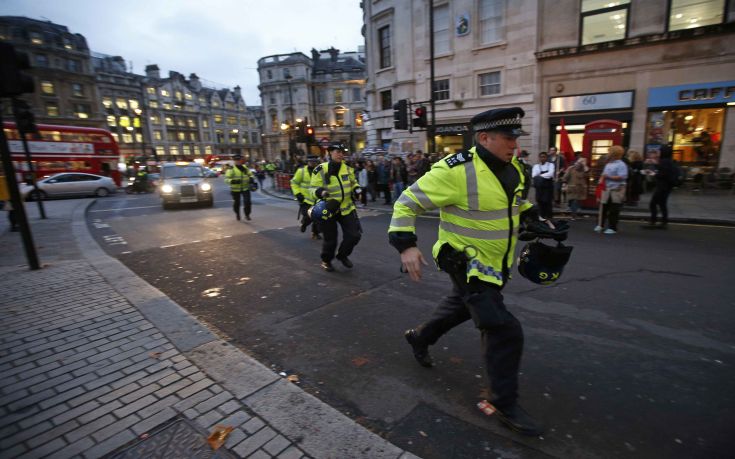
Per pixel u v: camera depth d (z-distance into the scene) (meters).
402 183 13.45
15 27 47.38
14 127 20.23
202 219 11.06
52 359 3.03
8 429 2.27
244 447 2.09
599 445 2.10
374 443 2.10
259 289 4.85
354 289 4.76
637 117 13.24
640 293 4.29
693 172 12.37
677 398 2.49
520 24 15.22
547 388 2.63
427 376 2.82
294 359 3.14
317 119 60.62
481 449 2.10
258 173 27.02
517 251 6.33
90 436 2.20
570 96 14.38
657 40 12.42
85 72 53.47
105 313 3.90
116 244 7.79
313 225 7.86
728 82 11.71
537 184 9.38
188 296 4.66
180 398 2.53
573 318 3.71
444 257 2.20
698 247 6.22
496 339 2.17
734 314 3.69
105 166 23.48
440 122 18.14
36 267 5.48
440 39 17.77
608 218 7.70
